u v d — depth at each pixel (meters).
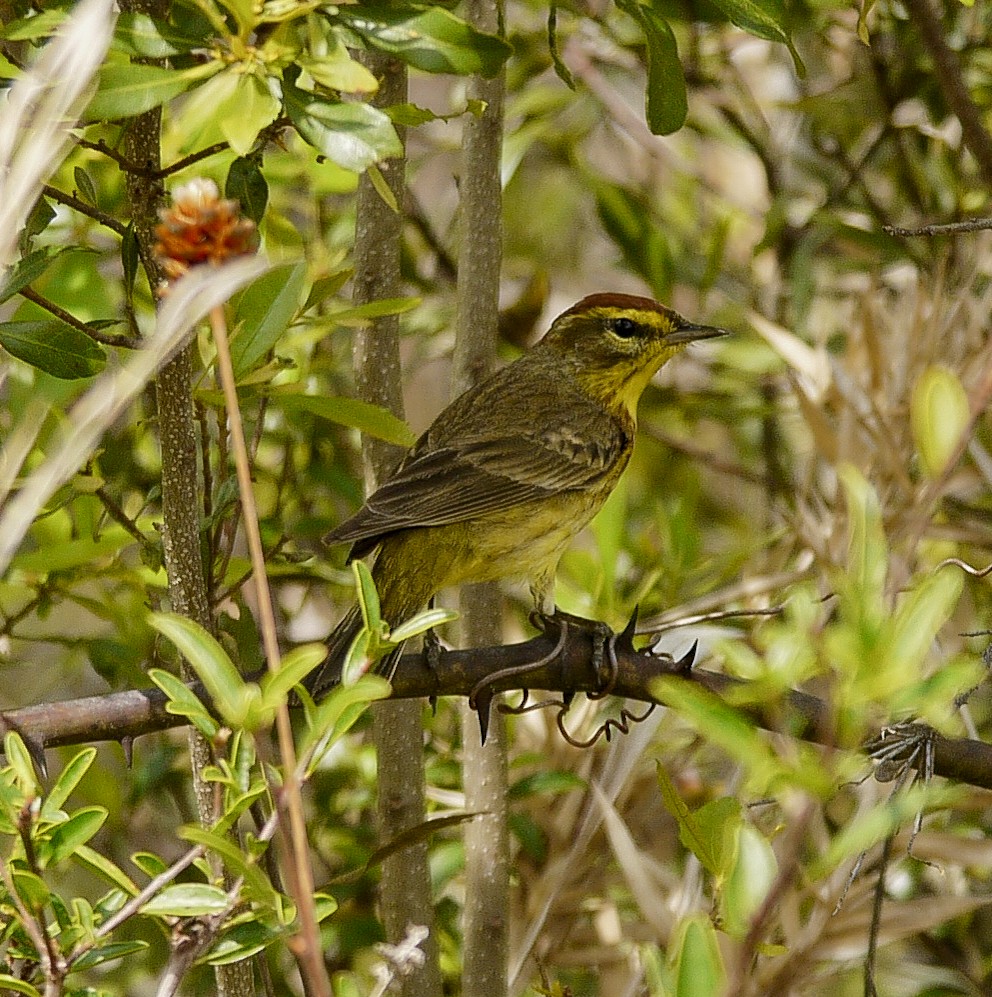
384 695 5.79
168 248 5.42
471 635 11.08
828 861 5.30
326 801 12.66
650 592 12.99
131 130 7.79
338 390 13.60
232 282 5.32
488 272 11.08
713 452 17.50
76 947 6.32
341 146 6.80
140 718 7.54
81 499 10.88
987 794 10.41
